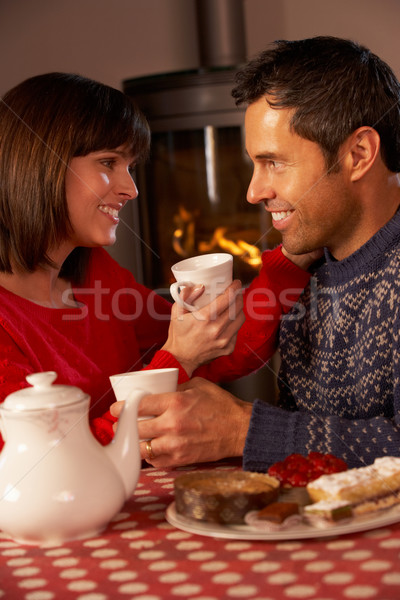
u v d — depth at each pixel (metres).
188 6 3.76
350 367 1.27
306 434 0.97
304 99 1.14
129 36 3.82
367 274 1.23
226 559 0.71
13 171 1.25
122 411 0.85
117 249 3.54
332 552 0.71
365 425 0.99
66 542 0.78
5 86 3.88
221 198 3.28
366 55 1.20
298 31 3.71
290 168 1.19
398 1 3.64
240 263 3.30
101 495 0.78
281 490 0.83
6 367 1.16
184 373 1.21
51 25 3.83
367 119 1.17
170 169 3.29
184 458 1.03
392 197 1.25
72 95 1.27
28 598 0.65
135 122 1.32
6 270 1.30
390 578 0.64
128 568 0.70
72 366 1.32
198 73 3.12
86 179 1.28
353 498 0.76
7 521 0.77
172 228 3.36
